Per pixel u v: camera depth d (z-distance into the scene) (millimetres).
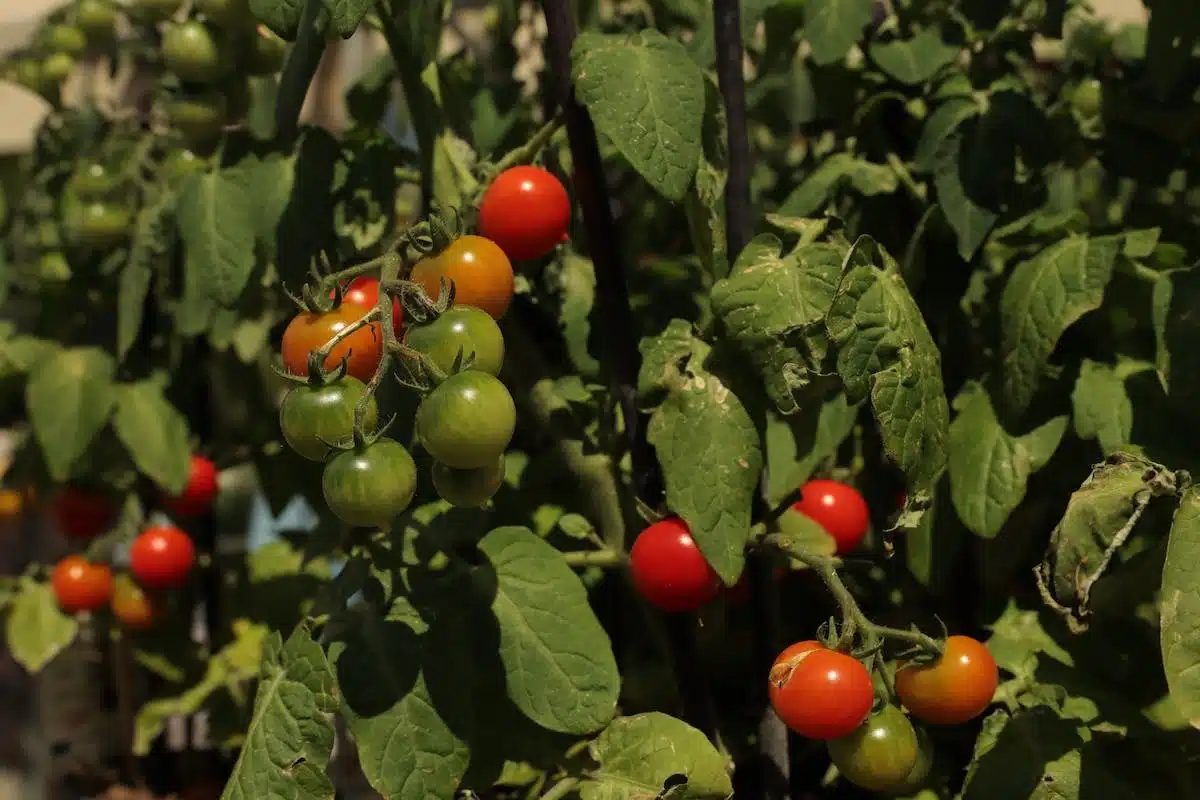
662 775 796
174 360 1064
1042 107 921
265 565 1191
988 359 899
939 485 874
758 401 793
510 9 1061
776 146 1268
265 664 794
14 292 1221
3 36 1504
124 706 1152
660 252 1104
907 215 936
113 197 1028
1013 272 869
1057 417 857
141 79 1139
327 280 759
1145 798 821
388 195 890
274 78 1058
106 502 1107
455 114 937
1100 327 881
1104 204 1126
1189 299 833
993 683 775
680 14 1012
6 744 1257
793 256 785
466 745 785
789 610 946
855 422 950
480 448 724
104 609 1116
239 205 894
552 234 804
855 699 752
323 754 770
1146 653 862
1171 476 774
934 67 914
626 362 828
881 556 938
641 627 951
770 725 835
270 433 1099
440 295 742
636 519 844
